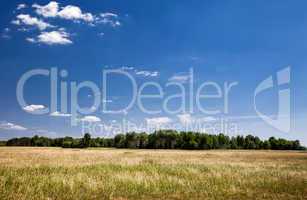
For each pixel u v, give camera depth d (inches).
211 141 4968.0
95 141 5467.5
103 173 893.8
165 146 5059.1
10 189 624.1
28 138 6397.6
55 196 593.3
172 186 722.8
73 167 1033.5
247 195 636.1
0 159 1406.3
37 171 904.9
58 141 6136.8
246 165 1243.2
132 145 5191.9
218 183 767.1
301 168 1183.6
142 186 714.8
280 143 5433.1
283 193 659.4
